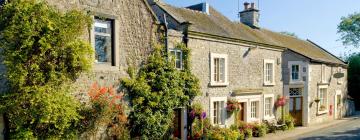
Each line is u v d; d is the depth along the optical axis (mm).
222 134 14797
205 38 15055
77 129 9883
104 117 10492
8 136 8742
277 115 20219
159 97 12141
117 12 11266
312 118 22438
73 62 9398
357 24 40500
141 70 12023
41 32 8891
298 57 21281
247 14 22422
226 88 16250
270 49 19781
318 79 23125
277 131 19266
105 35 10945
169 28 14703
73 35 9367
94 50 10062
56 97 8992
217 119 15922
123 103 11328
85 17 9727
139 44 12008
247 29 20609
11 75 8477
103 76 10711
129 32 11648
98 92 10383
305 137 17266
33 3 8797
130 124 11562
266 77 19547
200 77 14836
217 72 15961
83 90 10109
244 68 17531
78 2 10219
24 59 8664
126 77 11508
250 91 17672
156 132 12109
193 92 13953
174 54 13688
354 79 32812
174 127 14055
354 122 23719
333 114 25641
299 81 21562
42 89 8750
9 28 8555
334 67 26016
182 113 14008
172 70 12898
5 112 8641
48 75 9039
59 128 9109
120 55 11320
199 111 14430
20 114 8672
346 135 17766
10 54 8562
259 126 17531
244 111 17609
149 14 12422
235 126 16297
